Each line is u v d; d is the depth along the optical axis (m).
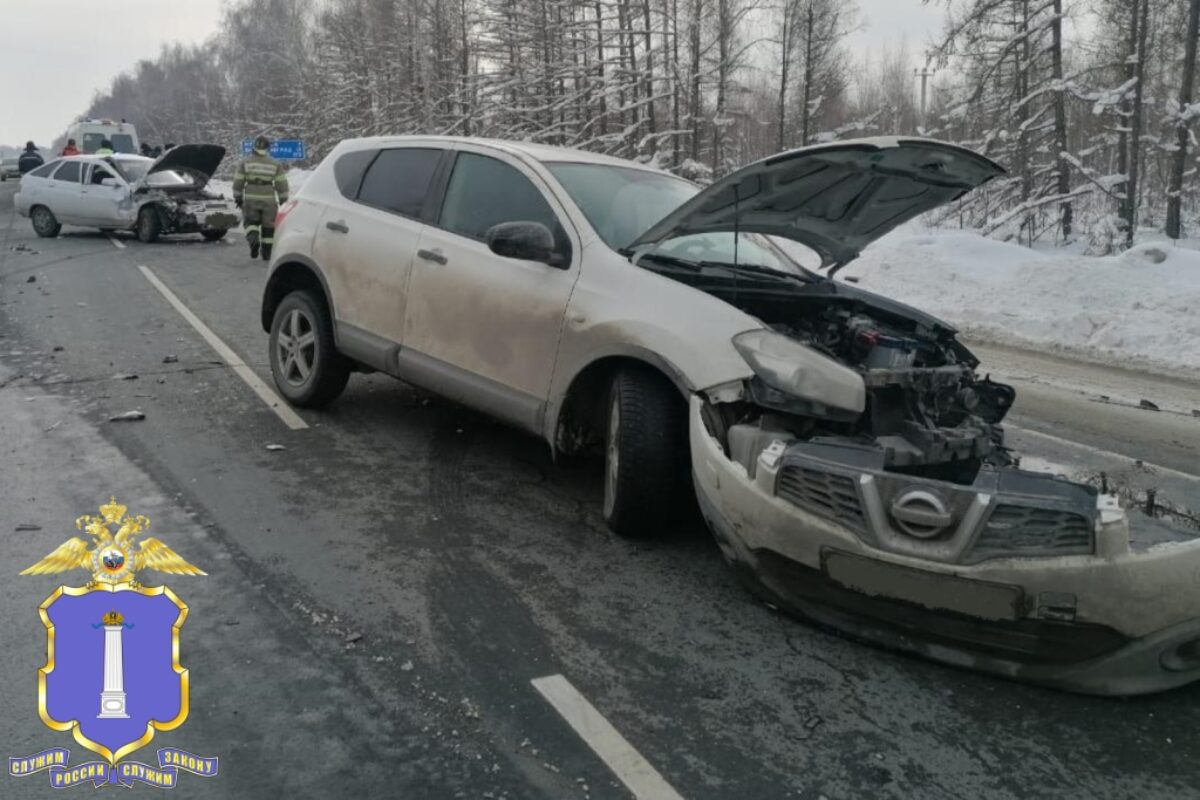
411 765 2.65
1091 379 8.87
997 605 2.97
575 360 4.36
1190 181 27.66
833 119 37.41
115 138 32.34
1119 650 2.95
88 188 17.59
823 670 3.22
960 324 11.74
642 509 4.16
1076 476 4.82
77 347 8.12
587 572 3.96
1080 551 2.89
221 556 3.99
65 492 4.65
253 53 58.03
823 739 2.83
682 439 4.10
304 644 3.29
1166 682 3.04
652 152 24.03
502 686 3.07
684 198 5.26
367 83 40.34
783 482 3.35
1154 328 10.38
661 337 3.98
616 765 2.67
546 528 4.44
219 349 8.18
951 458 3.61
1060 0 20.20
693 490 4.29
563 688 3.06
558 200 4.75
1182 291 11.41
